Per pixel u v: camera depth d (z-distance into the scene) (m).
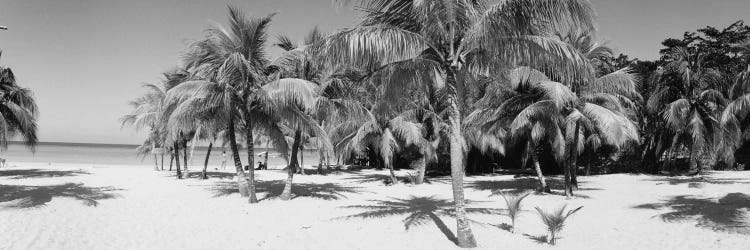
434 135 22.47
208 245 8.77
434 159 25.48
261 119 15.39
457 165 8.67
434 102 21.47
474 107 18.47
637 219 11.30
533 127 18.25
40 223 10.45
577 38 14.28
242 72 12.91
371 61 8.98
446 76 8.73
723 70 27.16
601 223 10.86
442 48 9.30
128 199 15.23
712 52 28.11
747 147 30.47
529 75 14.18
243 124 16.88
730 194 15.20
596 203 14.33
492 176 28.61
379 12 9.08
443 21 8.66
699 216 11.23
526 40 8.45
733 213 11.43
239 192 17.00
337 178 26.55
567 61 8.60
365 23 9.12
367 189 19.44
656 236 9.35
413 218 11.37
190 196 16.33
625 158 31.16
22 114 23.27
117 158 65.31
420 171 22.72
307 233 9.86
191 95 13.51
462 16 8.66
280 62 14.31
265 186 20.69
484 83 15.55
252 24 13.68
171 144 25.56
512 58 8.95
